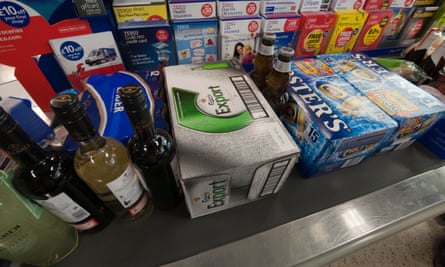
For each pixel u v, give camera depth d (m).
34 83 0.51
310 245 0.44
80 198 0.37
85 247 0.42
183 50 0.60
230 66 0.58
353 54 0.68
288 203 0.49
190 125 0.42
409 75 0.65
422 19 0.76
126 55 0.56
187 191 0.37
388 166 0.56
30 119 0.40
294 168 0.56
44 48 0.48
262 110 0.45
